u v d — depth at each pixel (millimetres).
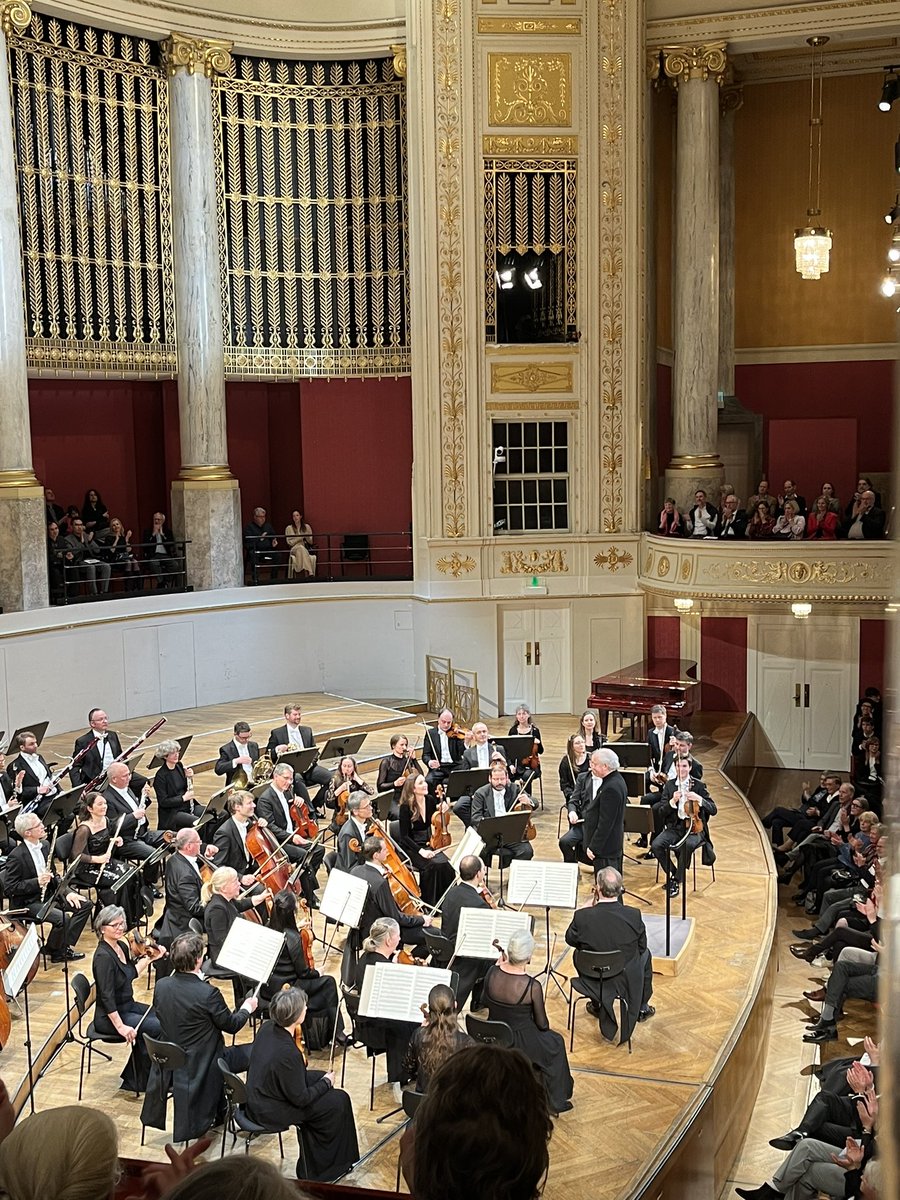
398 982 8602
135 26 20266
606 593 21781
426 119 20750
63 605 19391
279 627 22234
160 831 13711
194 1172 2139
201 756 18188
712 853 14016
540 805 16719
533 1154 2352
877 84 23219
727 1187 9961
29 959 8852
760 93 23797
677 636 21703
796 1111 11078
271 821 13164
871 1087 8625
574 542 21734
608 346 21453
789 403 24469
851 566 19344
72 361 20391
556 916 13086
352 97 22344
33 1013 10820
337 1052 10430
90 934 12758
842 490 24188
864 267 23766
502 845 13531
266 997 10008
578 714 21984
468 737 15562
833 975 12156
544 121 20953
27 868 11562
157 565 21641
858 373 24047
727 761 18516
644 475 21844
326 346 22922
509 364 21422
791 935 14914
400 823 13703
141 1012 9711
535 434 21781
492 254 21141
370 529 23609
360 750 19094
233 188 22125
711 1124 9445
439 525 21547
